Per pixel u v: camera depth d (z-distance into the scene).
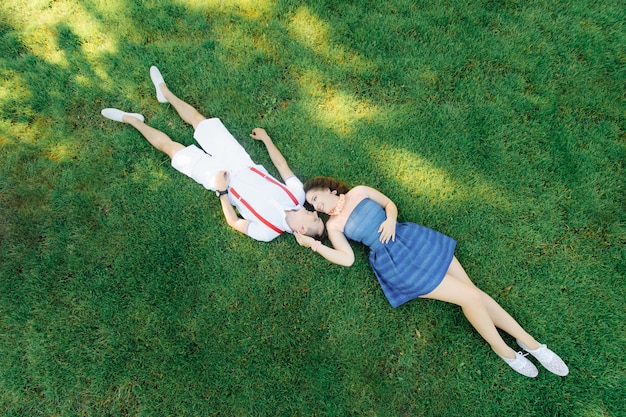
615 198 3.03
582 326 2.85
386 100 3.27
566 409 2.72
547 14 3.36
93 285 2.96
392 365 2.86
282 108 3.28
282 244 3.06
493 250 3.01
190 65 3.34
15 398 2.77
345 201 2.91
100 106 3.29
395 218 2.85
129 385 2.81
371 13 3.39
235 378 2.83
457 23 3.37
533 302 2.91
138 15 3.42
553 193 3.06
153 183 3.16
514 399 2.77
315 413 2.78
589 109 3.19
